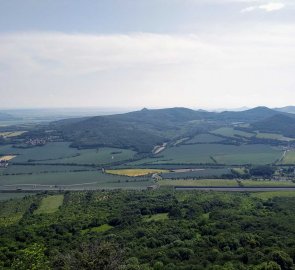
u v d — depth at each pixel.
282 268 120.12
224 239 146.50
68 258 76.00
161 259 129.88
